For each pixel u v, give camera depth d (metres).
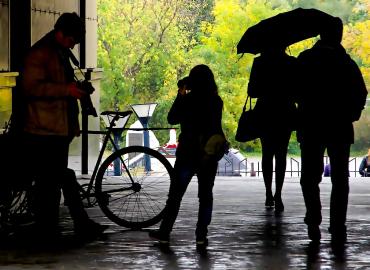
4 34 24.11
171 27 77.31
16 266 13.72
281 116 20.16
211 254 14.84
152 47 76.31
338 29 15.76
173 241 16.14
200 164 15.54
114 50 74.81
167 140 77.25
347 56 15.70
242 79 72.69
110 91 74.69
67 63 15.80
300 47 71.44
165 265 13.84
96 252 14.94
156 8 77.00
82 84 15.80
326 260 14.29
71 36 15.66
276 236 16.80
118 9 75.56
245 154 81.81
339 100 15.59
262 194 24.95
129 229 17.53
